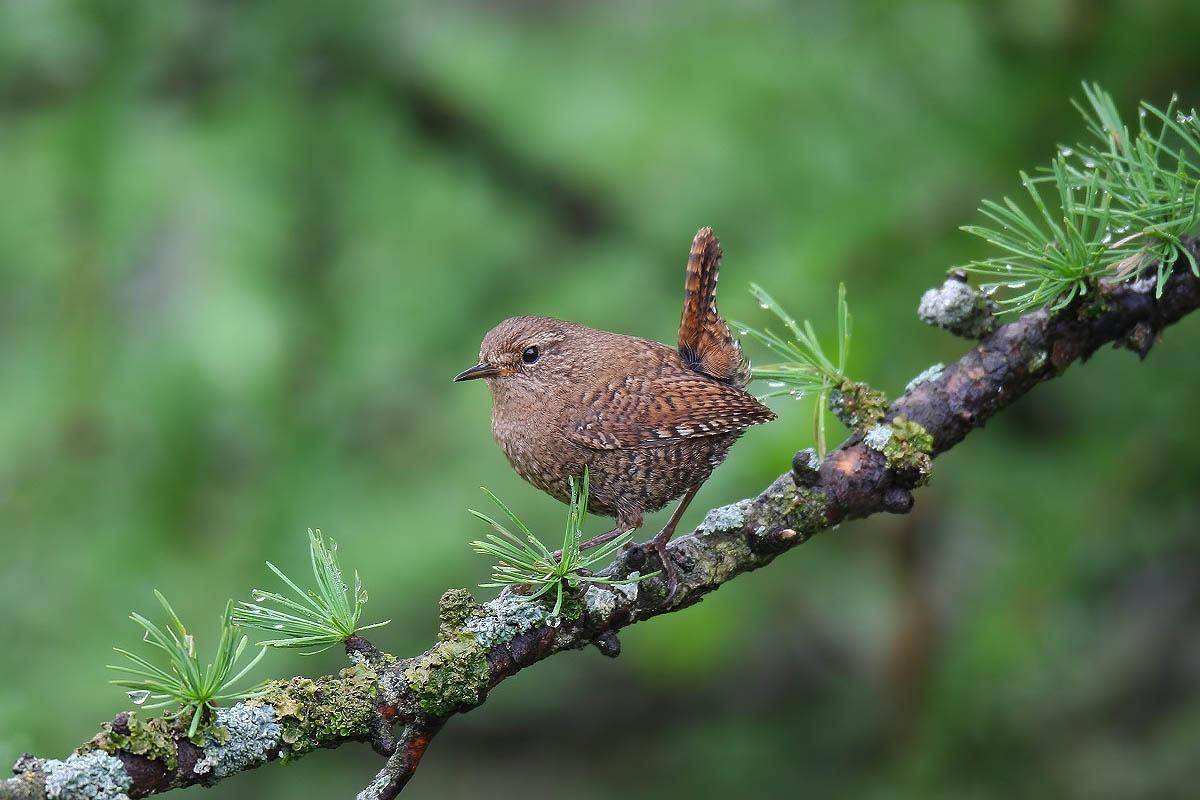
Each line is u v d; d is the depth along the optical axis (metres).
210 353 8.93
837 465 5.84
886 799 9.59
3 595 8.80
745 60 9.92
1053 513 9.16
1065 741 9.91
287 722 5.00
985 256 8.65
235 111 9.74
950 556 10.23
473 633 5.25
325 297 9.78
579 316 10.09
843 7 9.73
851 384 6.02
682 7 10.53
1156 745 10.05
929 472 5.83
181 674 4.89
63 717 8.66
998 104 8.93
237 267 9.16
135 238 9.09
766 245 9.49
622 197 10.34
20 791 4.59
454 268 10.12
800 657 11.95
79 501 8.98
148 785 4.79
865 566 10.38
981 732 9.48
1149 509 9.30
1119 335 6.05
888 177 9.05
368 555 9.29
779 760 11.51
